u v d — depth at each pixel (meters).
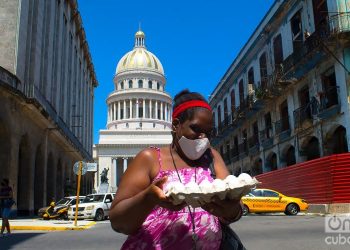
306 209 20.64
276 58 27.53
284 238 9.77
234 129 37.94
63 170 37.75
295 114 23.95
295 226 12.94
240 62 34.97
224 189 1.54
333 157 18.95
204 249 1.88
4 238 11.98
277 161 27.30
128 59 105.19
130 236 1.92
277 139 27.22
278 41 27.16
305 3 22.98
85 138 54.09
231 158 38.12
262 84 28.50
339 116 19.59
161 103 99.38
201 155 1.99
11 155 22.30
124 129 92.12
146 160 1.94
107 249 9.09
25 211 25.81
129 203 1.70
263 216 19.91
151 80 102.56
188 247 1.86
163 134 91.00
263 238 9.94
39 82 27.28
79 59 48.31
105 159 88.62
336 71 19.89
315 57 20.92
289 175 23.53
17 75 23.20
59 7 34.91
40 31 27.19
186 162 2.00
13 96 22.05
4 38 23.34
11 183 22.25
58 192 36.72
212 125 2.01
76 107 45.16
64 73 37.41
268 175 27.03
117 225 1.79
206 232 1.88
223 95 42.75
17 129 23.41
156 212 1.89
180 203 1.60
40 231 14.70
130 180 1.89
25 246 9.91
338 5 19.48
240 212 1.78
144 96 97.56
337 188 18.61
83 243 10.35
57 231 14.59
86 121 55.44
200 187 1.55
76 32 45.31
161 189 1.64
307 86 23.42
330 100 20.52
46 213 23.22
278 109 27.61
